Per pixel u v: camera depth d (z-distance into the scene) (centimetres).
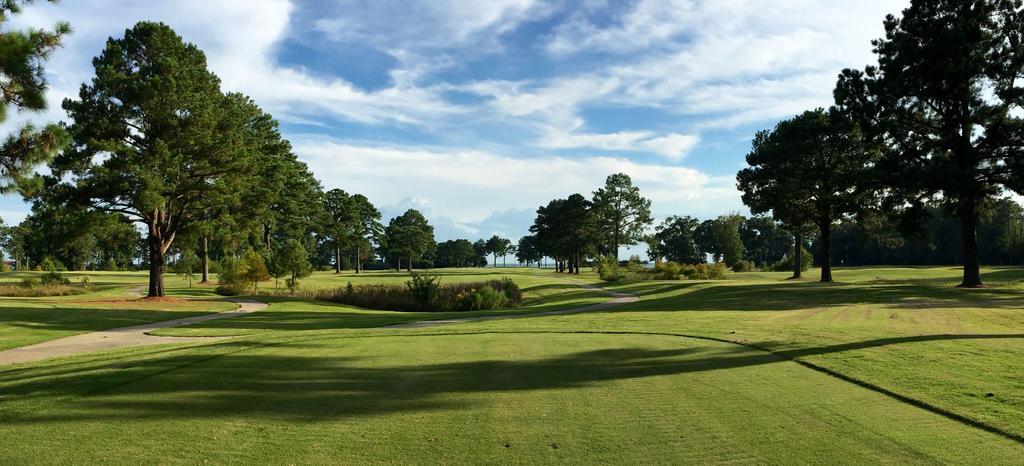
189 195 3319
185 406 680
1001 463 483
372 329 1756
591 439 561
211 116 3189
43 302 2923
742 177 4569
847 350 1000
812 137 4131
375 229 11888
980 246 8275
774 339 1184
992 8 2903
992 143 2902
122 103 3080
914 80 3020
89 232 3047
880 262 10081
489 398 725
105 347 1460
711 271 5422
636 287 4569
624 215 8656
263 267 4284
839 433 569
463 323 1953
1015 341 1073
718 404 685
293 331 1695
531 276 7512
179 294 3931
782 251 13300
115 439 556
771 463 491
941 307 2036
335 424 610
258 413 652
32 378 862
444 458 509
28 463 491
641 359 1006
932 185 2864
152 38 3200
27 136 1142
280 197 6378
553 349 1145
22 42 1045
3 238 11156
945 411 630
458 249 15800
